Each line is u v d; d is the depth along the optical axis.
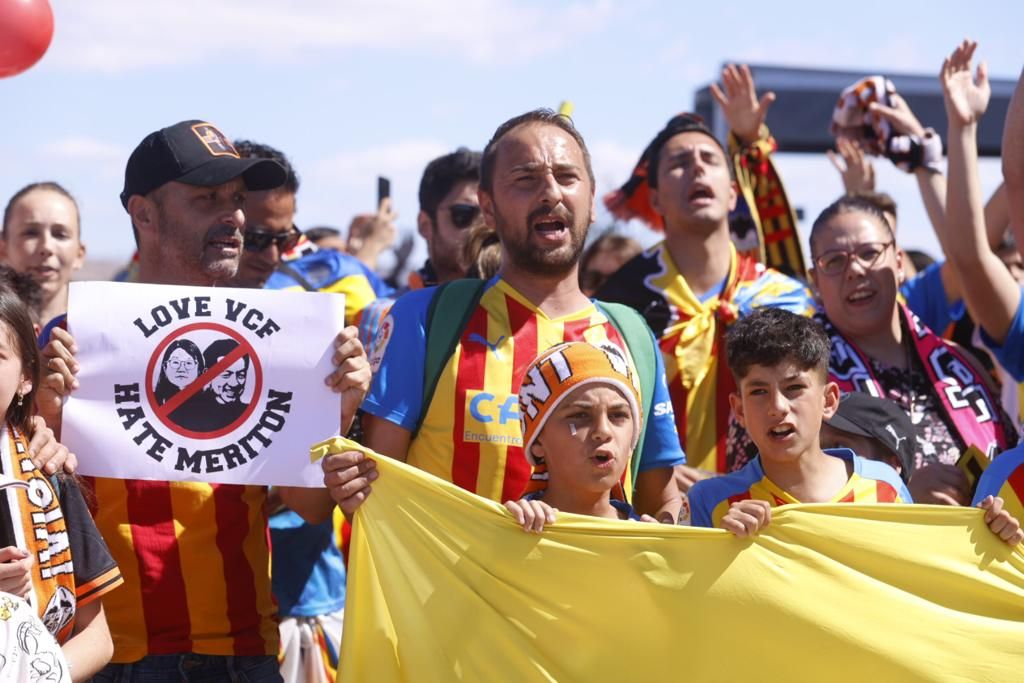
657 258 5.27
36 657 2.72
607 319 3.84
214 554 3.67
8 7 4.06
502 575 3.26
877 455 4.05
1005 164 3.98
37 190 5.85
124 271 7.78
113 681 3.59
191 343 3.51
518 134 3.75
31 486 3.06
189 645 3.63
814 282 5.04
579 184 3.73
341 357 3.50
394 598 3.28
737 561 3.21
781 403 3.60
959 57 5.05
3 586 2.84
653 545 3.23
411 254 9.37
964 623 3.18
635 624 3.23
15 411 3.16
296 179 5.34
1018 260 6.48
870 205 4.87
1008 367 4.83
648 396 3.80
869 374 4.66
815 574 3.21
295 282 5.84
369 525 3.31
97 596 3.17
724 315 5.05
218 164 3.79
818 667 3.19
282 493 3.86
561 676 3.23
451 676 3.23
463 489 3.45
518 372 3.68
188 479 3.48
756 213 5.77
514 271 3.79
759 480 3.74
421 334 3.73
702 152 5.20
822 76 8.67
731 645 3.20
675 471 4.46
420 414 3.69
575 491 3.38
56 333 3.46
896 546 3.21
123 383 3.49
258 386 3.51
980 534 3.22
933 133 5.83
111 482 3.61
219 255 3.85
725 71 6.02
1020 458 3.53
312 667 4.97
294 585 4.98
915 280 6.00
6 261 5.91
